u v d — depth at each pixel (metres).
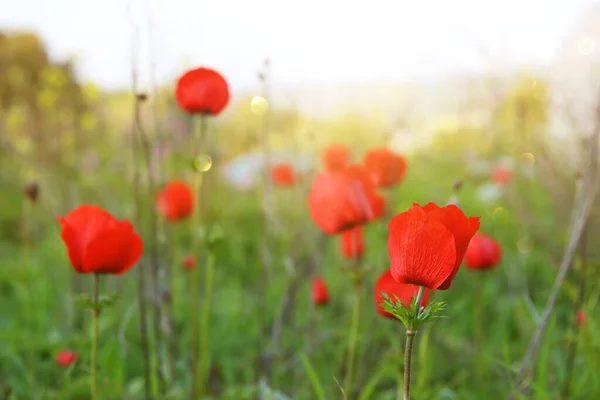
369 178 0.89
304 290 1.30
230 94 0.95
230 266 1.51
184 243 1.59
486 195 1.81
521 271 1.30
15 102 1.72
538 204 1.59
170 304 1.03
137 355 1.14
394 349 1.03
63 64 1.60
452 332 1.17
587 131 1.04
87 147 1.90
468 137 2.03
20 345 1.12
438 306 0.70
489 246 1.01
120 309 1.21
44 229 1.97
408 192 1.98
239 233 1.71
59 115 1.65
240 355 1.21
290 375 1.13
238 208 2.06
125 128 1.69
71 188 1.58
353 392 0.98
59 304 1.32
